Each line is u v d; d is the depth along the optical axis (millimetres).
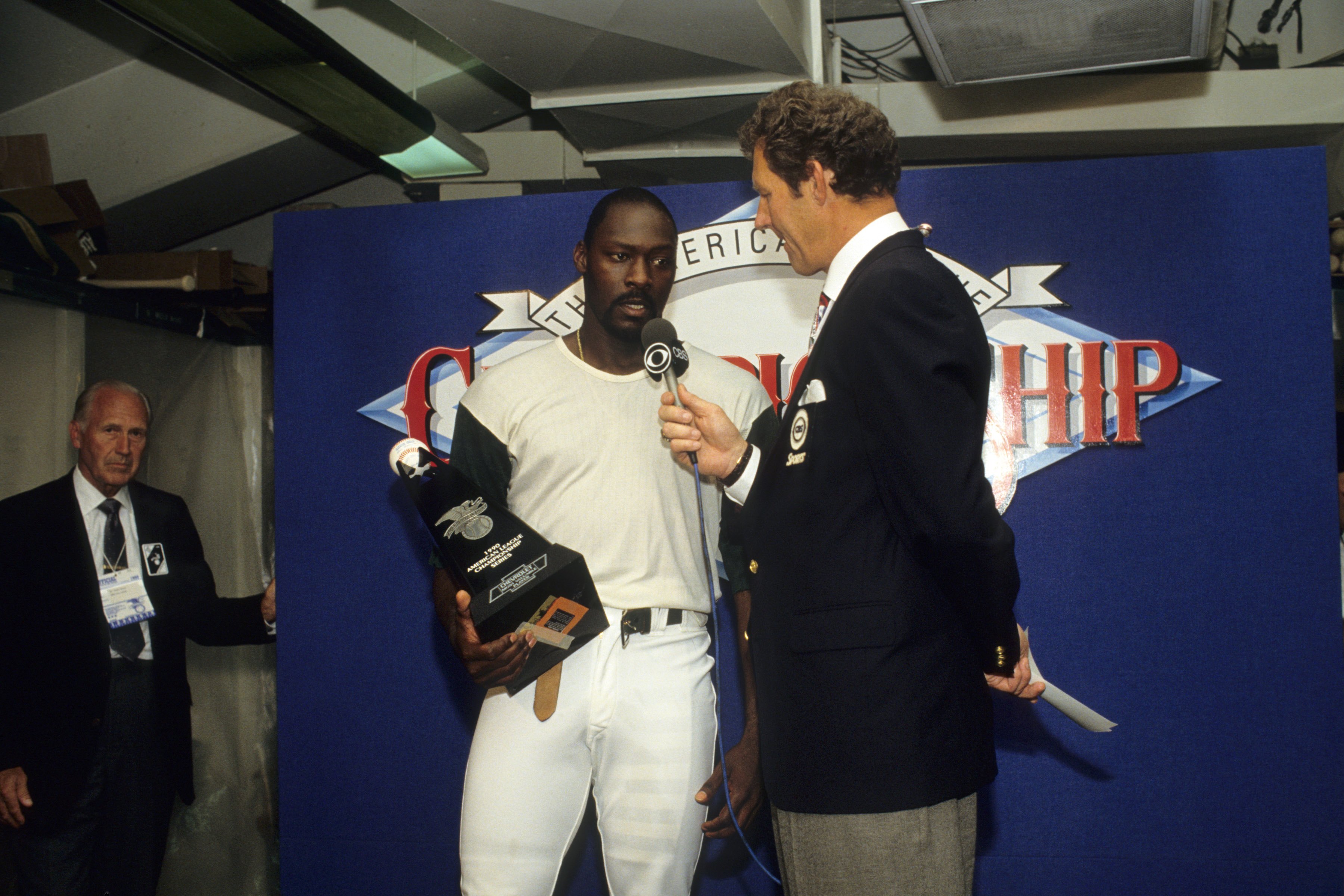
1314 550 2258
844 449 1226
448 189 4598
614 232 2078
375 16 4000
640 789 1861
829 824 1208
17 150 2953
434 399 2578
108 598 2537
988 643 1221
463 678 2510
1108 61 3311
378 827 2514
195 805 2934
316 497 2604
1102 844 2287
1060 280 2393
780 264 2482
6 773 2299
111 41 3912
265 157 4211
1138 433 2338
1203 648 2283
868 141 1354
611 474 1999
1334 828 2211
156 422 2908
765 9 2703
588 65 3080
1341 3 4016
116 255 3047
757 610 1318
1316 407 2279
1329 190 3758
